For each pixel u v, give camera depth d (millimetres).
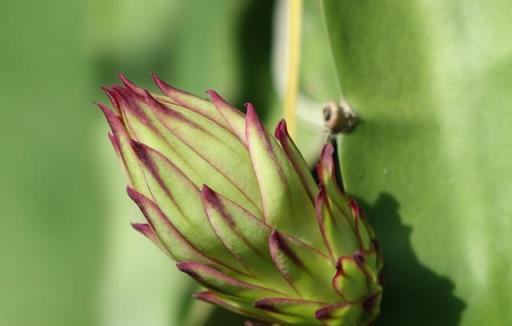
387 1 329
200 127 297
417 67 326
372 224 324
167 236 298
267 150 296
